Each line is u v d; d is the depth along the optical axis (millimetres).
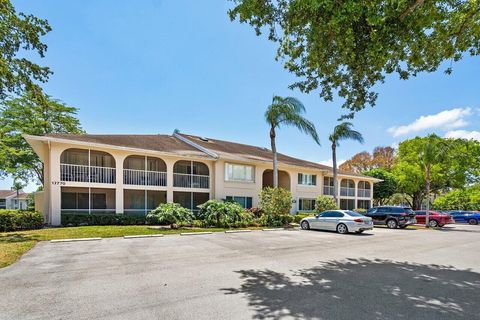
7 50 11508
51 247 10078
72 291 5398
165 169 23172
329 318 4301
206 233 14859
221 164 23156
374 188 40812
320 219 17828
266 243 11828
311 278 6527
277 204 20578
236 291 5516
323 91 9211
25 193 61875
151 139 23734
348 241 13023
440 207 45938
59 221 16438
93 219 16969
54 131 26266
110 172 18781
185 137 26156
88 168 17844
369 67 8102
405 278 6633
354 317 4348
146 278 6344
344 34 6762
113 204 21828
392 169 42906
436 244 12547
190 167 24125
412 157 35344
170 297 5141
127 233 13664
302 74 9086
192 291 5480
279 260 8453
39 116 25016
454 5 7527
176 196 23719
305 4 5961
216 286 5816
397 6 6004
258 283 6070
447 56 8422
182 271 7000
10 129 23578
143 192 22828
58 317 4242
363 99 9000
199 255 9000
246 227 18609
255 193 25188
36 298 5020
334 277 6637
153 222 18062
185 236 13641
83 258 8320
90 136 19375
